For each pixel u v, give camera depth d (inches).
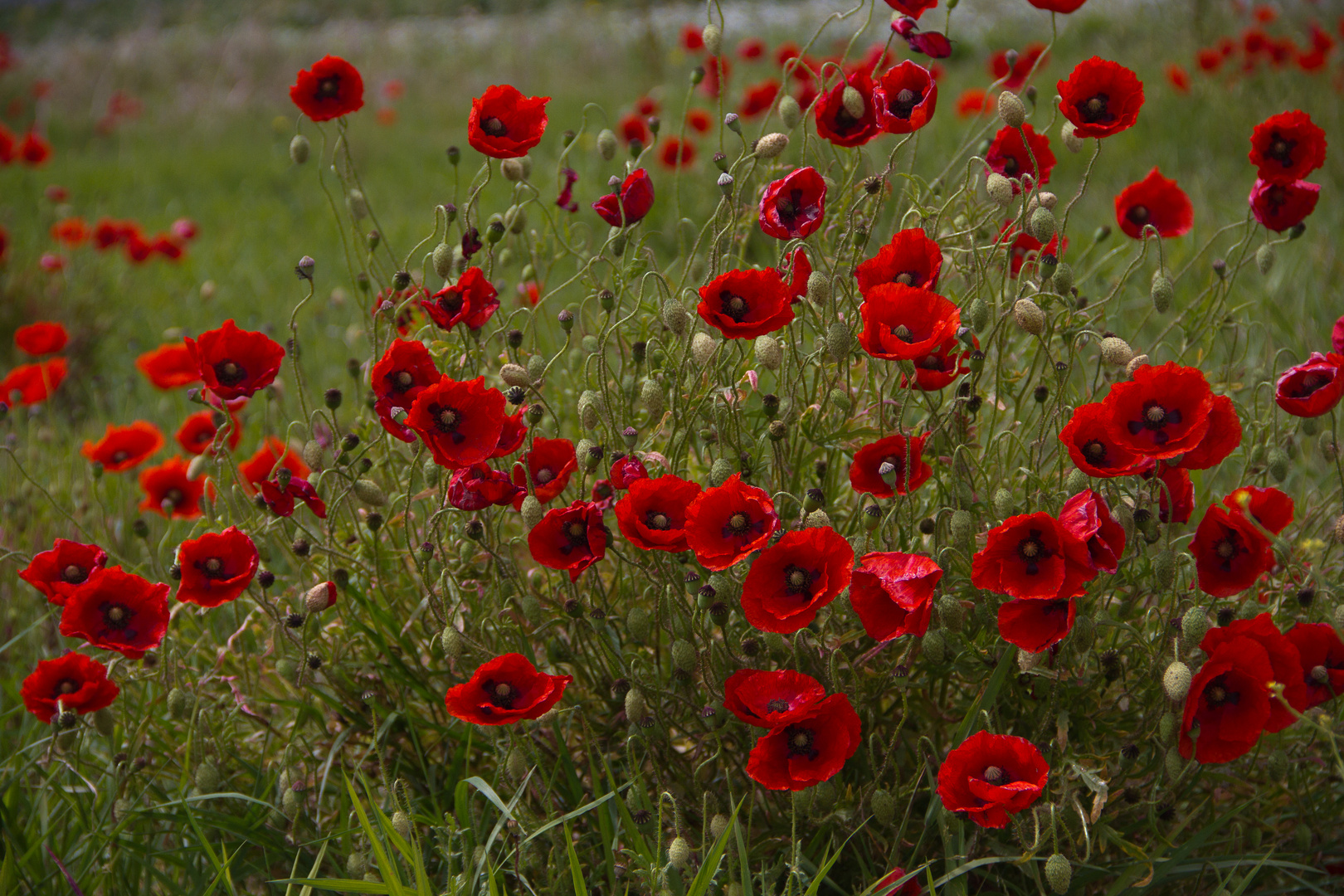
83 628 88.4
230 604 96.6
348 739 93.7
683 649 86.4
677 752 90.9
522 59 398.9
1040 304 90.0
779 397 90.3
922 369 85.3
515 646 91.7
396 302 94.8
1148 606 90.0
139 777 92.3
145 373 111.2
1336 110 180.1
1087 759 88.1
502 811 86.0
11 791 92.0
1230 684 85.2
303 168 273.6
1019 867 86.9
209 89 406.6
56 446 114.8
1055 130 184.5
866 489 87.4
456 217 91.8
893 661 89.8
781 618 84.0
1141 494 87.0
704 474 93.0
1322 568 92.7
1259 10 221.6
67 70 426.3
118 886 90.6
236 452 113.0
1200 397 83.7
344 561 92.0
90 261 179.5
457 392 86.3
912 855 87.4
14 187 263.1
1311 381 88.0
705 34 92.7
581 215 179.8
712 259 90.7
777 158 94.6
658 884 84.6
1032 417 92.8
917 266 87.7
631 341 96.1
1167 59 241.3
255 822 90.5
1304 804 90.4
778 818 89.7
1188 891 89.6
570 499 94.5
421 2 588.4
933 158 188.7
